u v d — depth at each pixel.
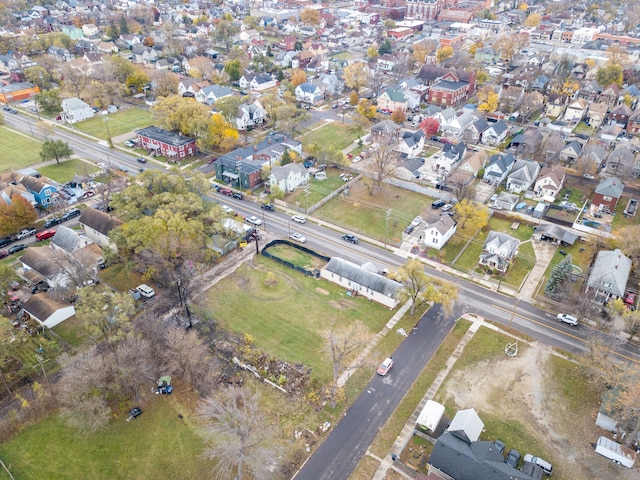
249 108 162.25
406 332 79.50
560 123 161.38
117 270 93.75
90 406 61.00
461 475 55.66
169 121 142.25
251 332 79.12
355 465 58.84
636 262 91.38
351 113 176.25
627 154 130.50
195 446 61.06
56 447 60.88
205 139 136.62
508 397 68.12
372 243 103.19
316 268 95.06
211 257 94.31
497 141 151.38
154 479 57.34
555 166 127.12
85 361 63.91
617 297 83.25
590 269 92.19
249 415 61.88
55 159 137.25
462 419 61.22
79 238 96.44
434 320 82.38
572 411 66.25
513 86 189.62
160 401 67.06
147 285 89.00
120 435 62.38
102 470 58.22
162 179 100.56
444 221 102.00
